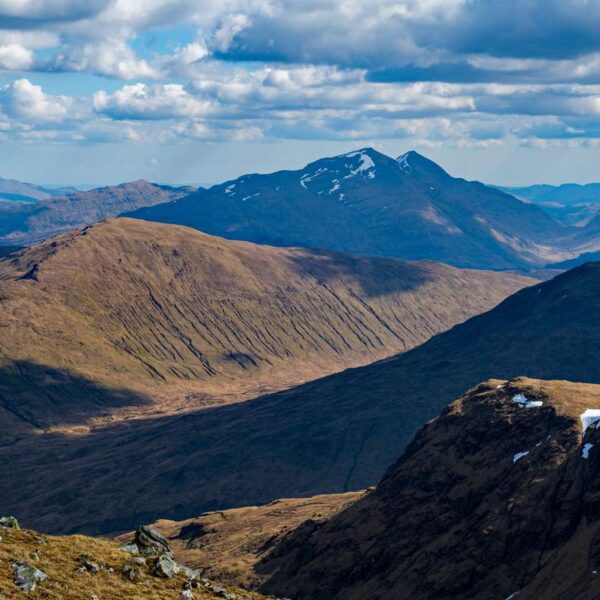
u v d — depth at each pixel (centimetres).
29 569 7912
